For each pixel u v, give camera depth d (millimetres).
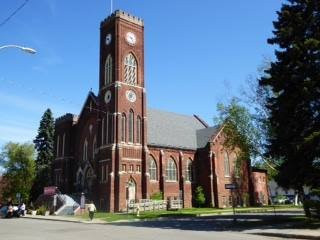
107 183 61469
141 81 68875
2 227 32500
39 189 81375
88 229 29609
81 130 75062
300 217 37312
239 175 77188
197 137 80500
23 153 86125
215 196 72125
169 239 21641
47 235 24781
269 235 25375
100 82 69500
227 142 45375
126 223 38438
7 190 85875
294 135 31141
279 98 32406
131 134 64750
